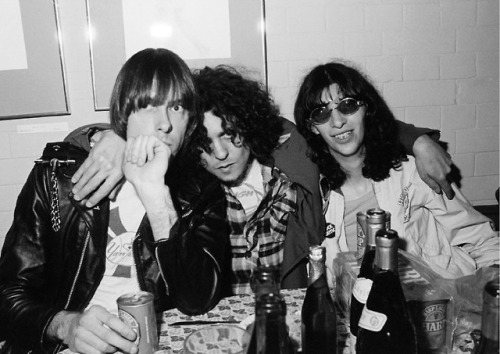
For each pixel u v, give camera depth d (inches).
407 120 112.0
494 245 66.3
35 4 100.7
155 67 51.7
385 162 69.7
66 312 48.2
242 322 39.7
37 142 105.5
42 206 55.8
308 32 106.6
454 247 69.4
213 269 54.1
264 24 105.0
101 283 55.5
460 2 108.3
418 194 70.7
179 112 53.1
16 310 49.7
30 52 102.1
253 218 69.7
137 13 102.3
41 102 104.1
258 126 64.3
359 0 106.3
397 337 33.6
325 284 38.0
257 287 30.6
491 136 113.9
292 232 68.5
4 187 106.1
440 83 111.0
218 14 104.0
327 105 67.8
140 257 54.7
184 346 35.0
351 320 39.8
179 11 103.2
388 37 108.2
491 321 31.4
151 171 48.4
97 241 55.1
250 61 106.1
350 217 71.8
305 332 38.0
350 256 48.6
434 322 38.3
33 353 52.3
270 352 30.2
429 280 42.7
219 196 59.5
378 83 109.9
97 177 50.7
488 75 111.5
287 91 108.2
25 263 54.2
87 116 105.8
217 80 62.9
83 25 102.4
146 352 40.6
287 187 68.7
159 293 55.3
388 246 32.6
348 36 107.5
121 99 52.5
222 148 62.4
